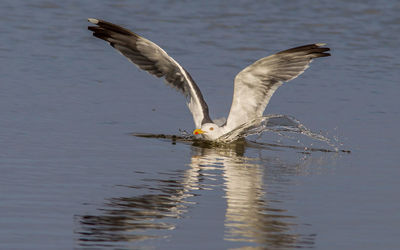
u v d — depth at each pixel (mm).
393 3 31500
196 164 12414
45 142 13086
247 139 14789
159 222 9125
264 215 9586
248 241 8578
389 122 15883
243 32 25672
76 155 12383
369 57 23078
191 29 25781
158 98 17438
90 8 28312
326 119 16047
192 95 14703
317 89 18875
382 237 8898
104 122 15039
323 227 9203
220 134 14320
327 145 14180
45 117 14953
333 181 11539
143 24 26125
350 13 29641
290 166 12562
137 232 8719
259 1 31266
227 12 28906
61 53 21469
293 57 13789
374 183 11445
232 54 22578
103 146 13195
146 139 14070
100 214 9344
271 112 16516
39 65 19750
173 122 15609
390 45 24953
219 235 8734
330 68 21391
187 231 8828
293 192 10812
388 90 19016
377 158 13172
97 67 20094
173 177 11398
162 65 14539
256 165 12578
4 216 9078
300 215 9656
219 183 11164
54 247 8156
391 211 9961
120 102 16781
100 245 8258
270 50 23219
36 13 26891
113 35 14148
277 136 15016
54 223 8930
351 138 14633
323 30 26625
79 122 14828
